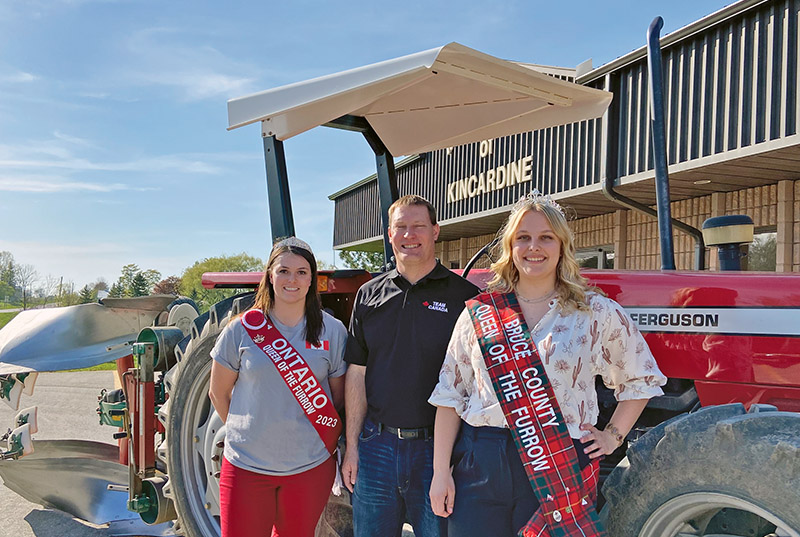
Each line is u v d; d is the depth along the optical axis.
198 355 3.01
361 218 14.66
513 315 1.83
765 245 7.05
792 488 1.52
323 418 2.27
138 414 3.31
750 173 6.39
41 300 45.16
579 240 9.72
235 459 2.24
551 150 8.51
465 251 13.00
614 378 1.85
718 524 1.86
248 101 2.66
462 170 10.84
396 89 2.24
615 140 7.32
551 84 2.40
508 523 1.81
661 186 2.50
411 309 2.18
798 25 5.23
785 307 1.95
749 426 1.64
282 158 2.74
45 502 3.84
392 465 2.14
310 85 2.40
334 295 3.32
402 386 2.14
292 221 2.74
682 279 2.16
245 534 2.21
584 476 1.71
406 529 3.68
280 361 2.24
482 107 2.73
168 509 3.22
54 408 7.33
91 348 4.00
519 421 1.74
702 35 6.17
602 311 1.80
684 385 2.23
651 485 1.80
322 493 2.30
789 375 1.91
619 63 7.04
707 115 6.12
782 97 5.37
